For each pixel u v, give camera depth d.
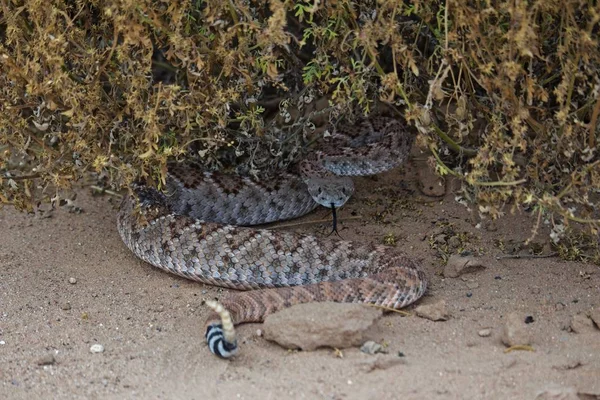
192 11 7.12
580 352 6.03
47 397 5.74
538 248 7.52
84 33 7.03
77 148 7.04
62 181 7.30
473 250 7.57
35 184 8.84
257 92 7.64
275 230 7.69
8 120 7.14
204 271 7.24
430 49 8.25
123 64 7.09
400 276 6.69
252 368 5.92
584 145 6.74
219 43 6.75
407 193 8.54
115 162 7.25
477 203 7.11
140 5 6.43
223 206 8.16
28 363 6.14
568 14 6.16
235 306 6.43
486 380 5.71
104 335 6.52
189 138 7.40
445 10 6.25
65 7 6.83
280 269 7.19
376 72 7.74
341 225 8.16
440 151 7.90
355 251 7.18
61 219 8.45
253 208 8.20
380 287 6.60
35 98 7.22
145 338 6.46
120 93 7.61
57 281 7.36
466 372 5.80
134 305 6.98
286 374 5.80
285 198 8.25
